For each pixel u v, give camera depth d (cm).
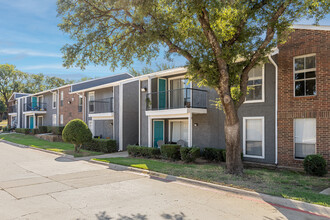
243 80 881
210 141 1343
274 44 855
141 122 1688
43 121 3266
